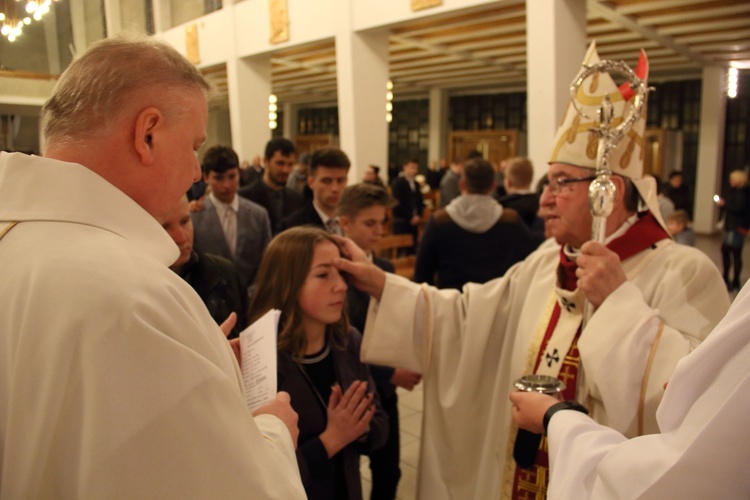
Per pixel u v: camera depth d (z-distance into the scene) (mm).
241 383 831
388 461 2193
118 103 748
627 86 1468
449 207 3076
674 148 12414
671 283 1350
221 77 9164
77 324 630
